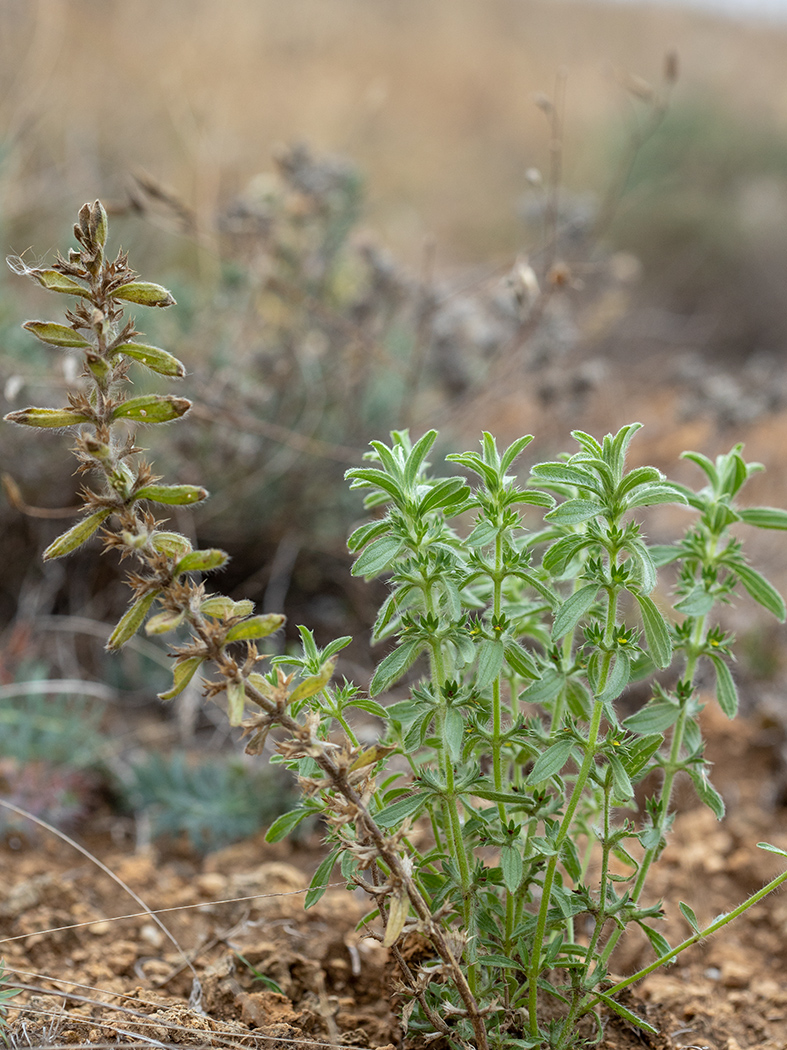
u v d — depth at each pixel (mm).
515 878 1511
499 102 10945
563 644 1801
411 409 4195
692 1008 2070
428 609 1528
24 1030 1699
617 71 3885
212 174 5418
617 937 1653
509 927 1660
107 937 2246
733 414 4367
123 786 2938
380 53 11211
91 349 1281
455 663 1668
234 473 3617
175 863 2717
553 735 1605
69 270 1263
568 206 4723
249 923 2254
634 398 6164
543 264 4391
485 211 9102
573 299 5305
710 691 3436
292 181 4051
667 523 4660
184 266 5566
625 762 1580
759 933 2453
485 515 1524
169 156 6363
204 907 2385
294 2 10180
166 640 3299
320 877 1560
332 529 3900
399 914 1350
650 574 1411
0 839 2631
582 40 12453
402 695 3334
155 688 3400
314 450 3506
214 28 8312
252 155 7043
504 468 1531
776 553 4535
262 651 3301
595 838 1832
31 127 5320
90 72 7141
